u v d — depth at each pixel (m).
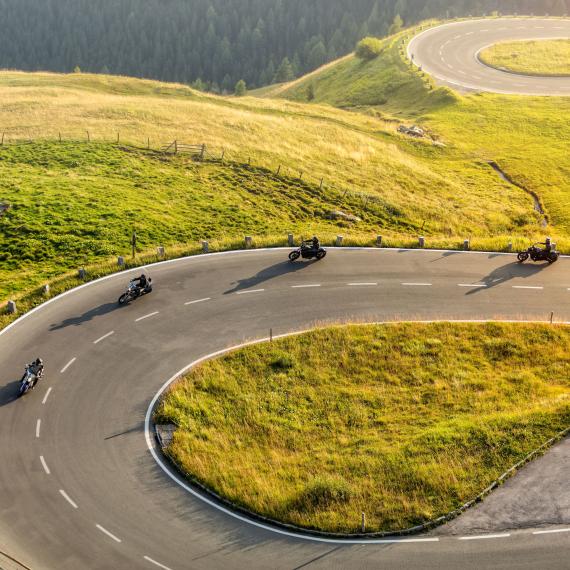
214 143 79.00
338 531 29.34
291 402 38.78
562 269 54.72
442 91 112.75
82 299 48.16
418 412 38.22
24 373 39.84
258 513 30.39
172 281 50.97
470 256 56.91
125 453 34.19
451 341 44.66
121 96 102.25
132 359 41.62
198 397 38.44
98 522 29.81
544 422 35.47
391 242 58.47
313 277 52.12
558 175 85.88
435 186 79.31
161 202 64.12
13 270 52.66
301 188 70.94
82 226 58.16
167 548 28.56
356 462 33.41
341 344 43.78
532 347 44.31
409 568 27.53
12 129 80.62
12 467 32.84
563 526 29.20
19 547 28.23
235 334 44.44
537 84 116.81
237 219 62.34
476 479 31.83
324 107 111.12
